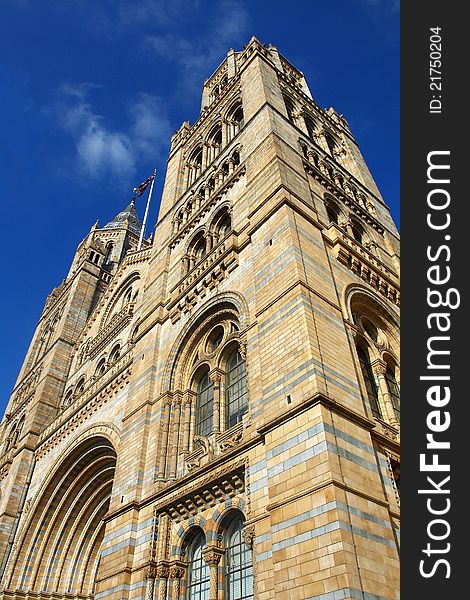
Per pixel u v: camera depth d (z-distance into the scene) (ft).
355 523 45.68
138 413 89.81
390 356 82.48
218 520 62.44
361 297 81.35
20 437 150.92
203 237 105.09
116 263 212.23
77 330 177.78
